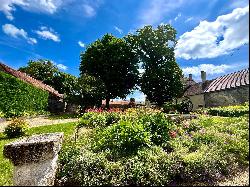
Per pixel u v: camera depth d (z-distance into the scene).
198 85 40.66
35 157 5.25
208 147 8.05
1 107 21.91
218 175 6.62
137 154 7.24
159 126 9.71
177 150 7.94
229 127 10.57
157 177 6.26
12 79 23.72
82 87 33.69
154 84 40.94
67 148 7.18
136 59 44.03
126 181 6.05
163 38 43.09
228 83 32.03
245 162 7.13
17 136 12.80
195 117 14.79
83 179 6.07
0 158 7.54
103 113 15.05
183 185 6.32
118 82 43.19
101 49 42.41
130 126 8.35
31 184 4.95
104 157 6.88
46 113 31.33
